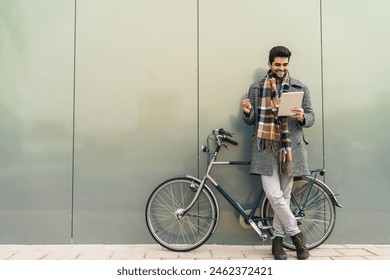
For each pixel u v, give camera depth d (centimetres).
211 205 366
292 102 325
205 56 395
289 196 351
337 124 394
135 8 395
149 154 391
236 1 394
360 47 393
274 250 344
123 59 394
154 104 393
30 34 393
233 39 395
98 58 394
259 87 356
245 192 388
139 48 395
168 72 394
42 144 390
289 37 394
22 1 394
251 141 390
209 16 394
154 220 382
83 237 388
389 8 395
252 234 388
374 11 395
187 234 382
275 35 393
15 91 391
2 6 394
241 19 395
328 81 396
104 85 393
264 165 340
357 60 393
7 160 389
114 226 389
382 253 362
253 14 394
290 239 379
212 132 386
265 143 340
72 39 394
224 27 395
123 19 395
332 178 393
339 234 392
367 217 392
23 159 389
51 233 388
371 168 394
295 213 362
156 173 390
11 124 390
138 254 357
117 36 395
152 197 369
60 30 394
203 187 364
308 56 393
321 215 382
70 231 388
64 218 389
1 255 354
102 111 392
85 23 395
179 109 392
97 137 391
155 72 394
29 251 366
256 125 353
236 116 392
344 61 395
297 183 371
